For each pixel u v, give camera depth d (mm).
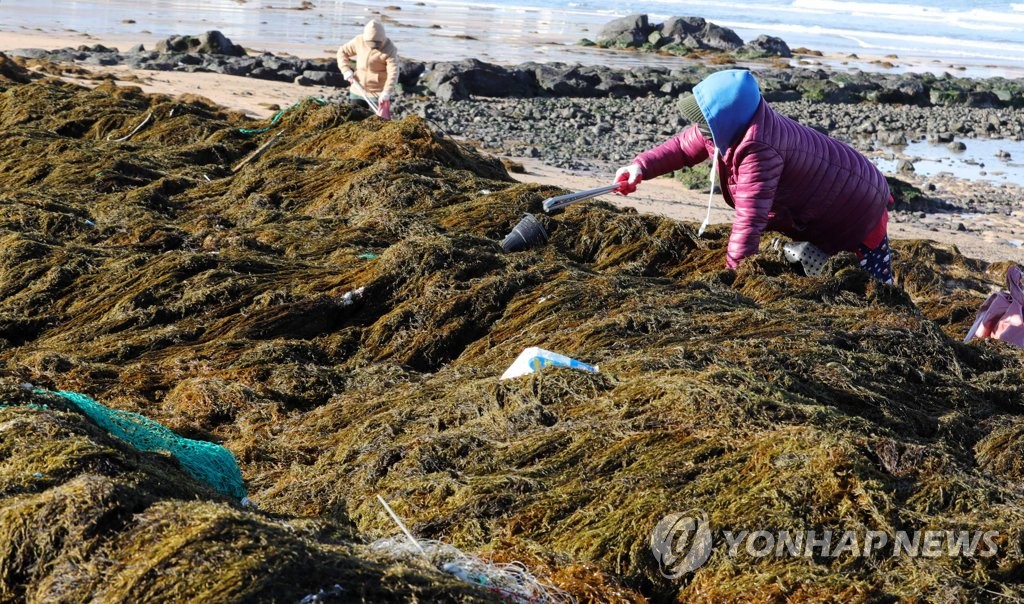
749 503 3320
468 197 8656
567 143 18719
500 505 3441
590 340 5312
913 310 6586
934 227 14039
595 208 8219
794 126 7066
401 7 45219
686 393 3920
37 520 2633
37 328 5840
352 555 2682
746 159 6887
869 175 7242
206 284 6078
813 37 47531
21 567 2586
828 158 7086
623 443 3725
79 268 6305
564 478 3598
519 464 3738
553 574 3059
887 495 3340
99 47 24625
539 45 37406
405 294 6109
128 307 5906
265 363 5266
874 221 7367
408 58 30000
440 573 2721
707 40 40031
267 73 24031
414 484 3633
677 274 7625
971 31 51344
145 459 3201
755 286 6719
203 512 2650
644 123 22016
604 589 3002
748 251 7070
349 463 4004
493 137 18750
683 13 53062
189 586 2418
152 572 2465
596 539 3242
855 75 31531
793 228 7418
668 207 13727
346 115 11633
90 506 2648
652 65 34156
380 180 8812
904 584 3029
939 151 21172
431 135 10547
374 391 4941
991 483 3600
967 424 4484
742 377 4125
